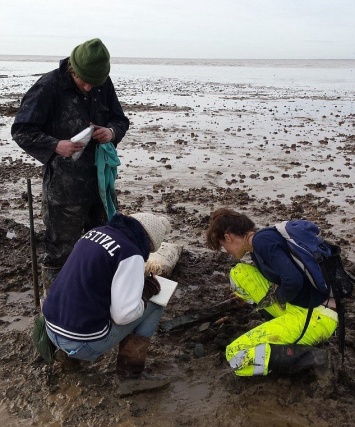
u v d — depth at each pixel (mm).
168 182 9992
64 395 3959
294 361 3910
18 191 9141
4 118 18828
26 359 4387
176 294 5578
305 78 53062
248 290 4359
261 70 78188
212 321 4977
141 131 16078
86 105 4562
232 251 4207
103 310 3564
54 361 4242
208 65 106375
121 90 33812
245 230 4109
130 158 12055
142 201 8703
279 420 3742
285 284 3850
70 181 4605
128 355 3963
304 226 3979
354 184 9992
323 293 3916
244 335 4098
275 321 4082
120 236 3590
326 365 3947
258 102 26391
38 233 7004
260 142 14375
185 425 3701
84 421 3713
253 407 3852
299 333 3982
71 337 3588
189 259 6414
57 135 4547
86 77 4184
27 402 3900
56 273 4922
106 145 4664
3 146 13461
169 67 89250
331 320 4004
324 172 10914
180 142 14078
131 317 3490
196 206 8492
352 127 17422
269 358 3910
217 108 23234
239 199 8859
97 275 3502
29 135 4336
